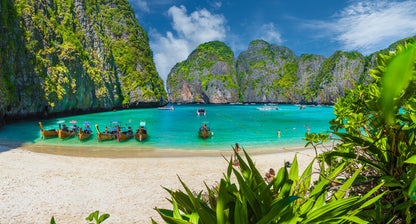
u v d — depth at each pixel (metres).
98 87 70.75
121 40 108.50
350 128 2.19
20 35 41.72
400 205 1.34
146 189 10.51
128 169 13.89
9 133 29.20
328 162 2.12
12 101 38.41
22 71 41.47
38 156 15.98
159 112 84.25
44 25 49.69
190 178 12.25
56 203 8.75
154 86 111.00
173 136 31.16
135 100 95.88
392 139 1.50
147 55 122.50
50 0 57.00
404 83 0.31
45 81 47.12
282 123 48.69
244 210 1.25
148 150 21.89
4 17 38.41
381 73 1.11
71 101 56.16
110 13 114.31
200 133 30.09
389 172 1.55
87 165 14.41
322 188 1.54
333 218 1.24
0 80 35.88
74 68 57.41
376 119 1.41
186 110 100.00
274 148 23.09
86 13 74.38
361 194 1.87
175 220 1.28
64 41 57.06
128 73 97.25
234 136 31.67
